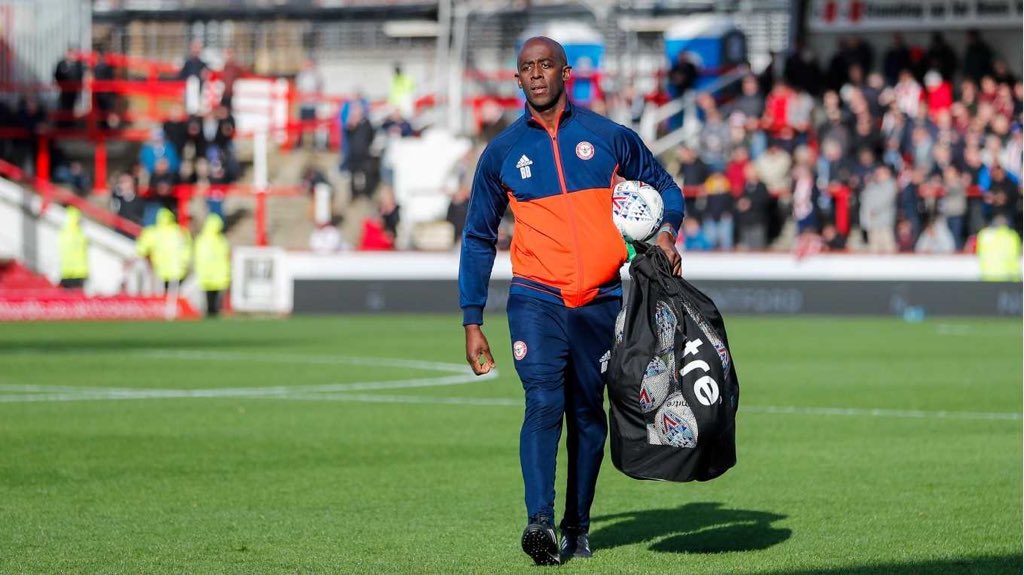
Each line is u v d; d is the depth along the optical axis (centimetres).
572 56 12975
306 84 13975
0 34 12481
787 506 2839
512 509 2800
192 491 3012
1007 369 6009
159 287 10475
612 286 2292
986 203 10388
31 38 12656
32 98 12538
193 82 11844
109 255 10675
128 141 12606
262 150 11019
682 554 2361
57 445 3697
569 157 2278
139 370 5950
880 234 10238
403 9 15175
